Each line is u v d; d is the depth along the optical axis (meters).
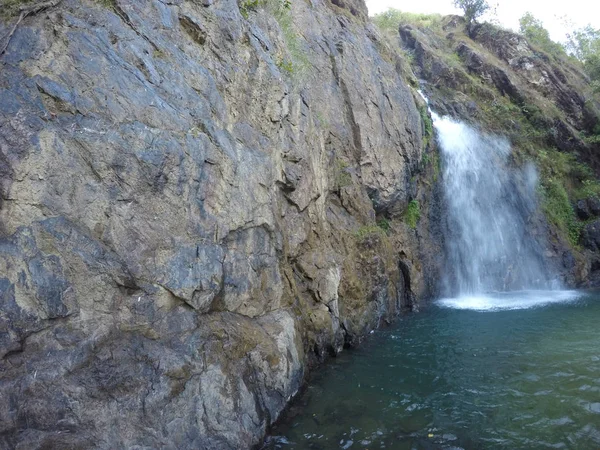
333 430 5.80
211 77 6.46
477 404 6.58
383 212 13.00
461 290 14.70
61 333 4.25
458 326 10.73
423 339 9.70
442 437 5.68
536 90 23.14
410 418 6.17
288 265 7.66
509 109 21.17
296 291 7.73
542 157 19.81
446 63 21.88
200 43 6.72
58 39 4.87
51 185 4.40
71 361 4.21
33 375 4.00
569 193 19.70
